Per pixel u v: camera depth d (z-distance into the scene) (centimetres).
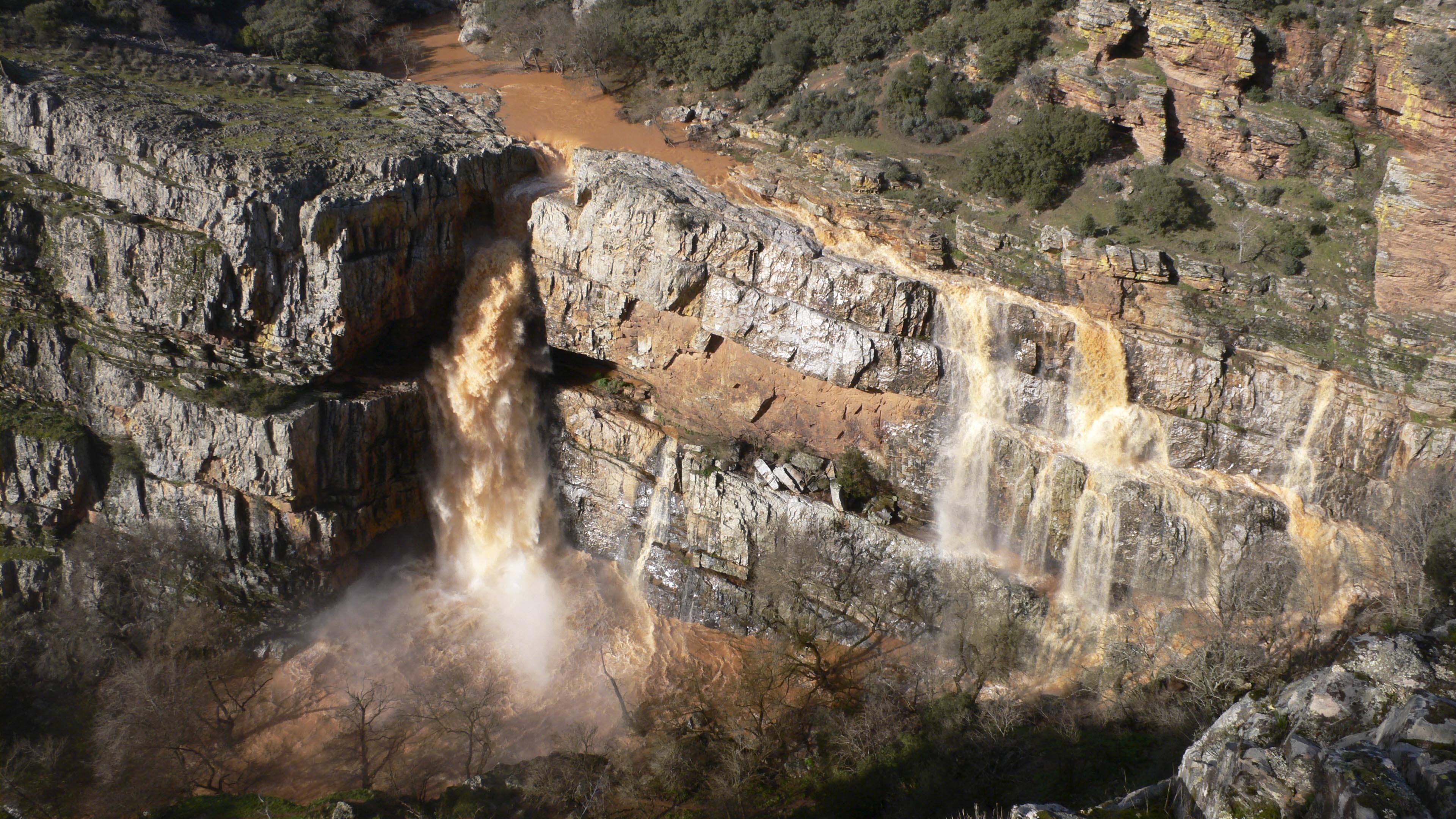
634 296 5500
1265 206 5453
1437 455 4594
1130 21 5697
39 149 5225
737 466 5491
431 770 4678
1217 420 4984
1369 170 5375
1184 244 5356
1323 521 4772
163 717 4391
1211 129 5603
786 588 5131
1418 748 1856
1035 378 5172
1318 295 5103
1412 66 5022
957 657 4984
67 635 4988
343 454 5312
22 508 5206
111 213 5066
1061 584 5128
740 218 5388
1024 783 3688
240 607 5353
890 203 5728
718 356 5541
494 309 5744
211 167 4969
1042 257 5434
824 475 5431
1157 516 4862
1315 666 3566
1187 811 2141
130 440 5291
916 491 5416
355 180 5238
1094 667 4703
